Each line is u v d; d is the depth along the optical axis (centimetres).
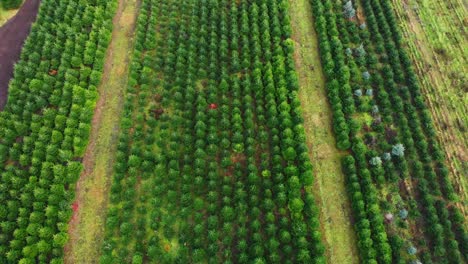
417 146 4234
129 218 3881
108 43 4909
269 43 4772
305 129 4397
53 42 4722
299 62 4850
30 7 5194
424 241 3784
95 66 4619
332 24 4916
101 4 5084
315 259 3547
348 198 4003
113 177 4091
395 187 4041
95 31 4872
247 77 4497
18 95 4397
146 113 4431
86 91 4409
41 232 3644
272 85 4397
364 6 5244
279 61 4559
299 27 5131
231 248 3747
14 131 4191
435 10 5381
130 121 4278
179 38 4791
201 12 4997
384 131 4353
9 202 3753
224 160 3991
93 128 4388
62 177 3950
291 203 3797
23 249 3569
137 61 4656
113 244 3741
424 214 3928
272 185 3944
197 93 4450
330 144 4303
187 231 3812
